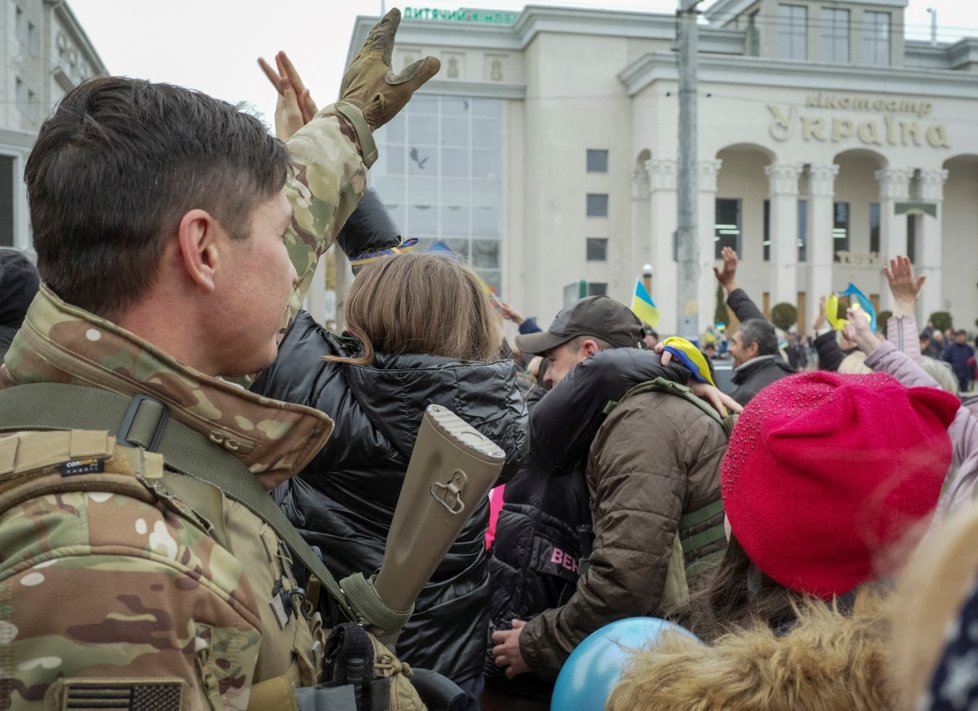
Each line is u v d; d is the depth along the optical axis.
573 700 1.51
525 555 2.49
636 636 1.54
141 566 0.82
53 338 0.97
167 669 0.81
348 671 1.06
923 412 1.33
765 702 0.91
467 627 1.84
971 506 0.47
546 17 38.56
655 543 2.10
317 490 1.78
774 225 37.94
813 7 41.06
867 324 3.53
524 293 40.34
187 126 1.00
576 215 39.22
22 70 29.12
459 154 39.78
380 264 1.86
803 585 1.26
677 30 14.52
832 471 1.21
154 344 1.01
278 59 1.63
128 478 0.87
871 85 38.06
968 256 41.97
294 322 1.81
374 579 1.34
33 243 1.02
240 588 0.89
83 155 0.97
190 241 0.99
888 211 38.84
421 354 1.76
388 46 1.56
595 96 39.16
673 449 2.16
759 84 37.28
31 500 0.85
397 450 1.71
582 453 2.41
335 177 1.42
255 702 0.96
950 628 0.40
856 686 0.88
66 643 0.78
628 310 3.11
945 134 38.81
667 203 36.56
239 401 1.01
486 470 1.22
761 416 1.32
